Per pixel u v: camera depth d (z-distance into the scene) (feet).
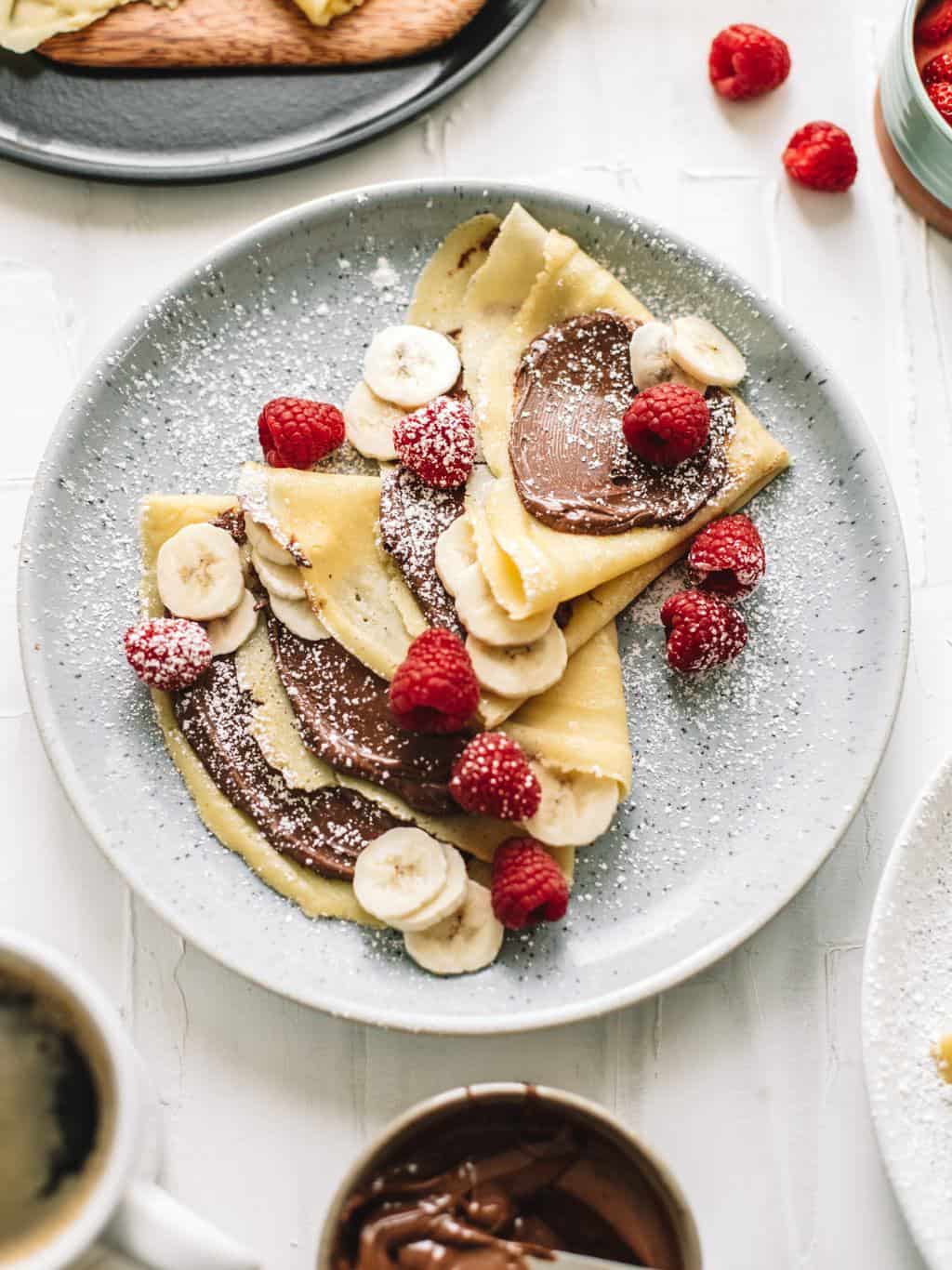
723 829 2.11
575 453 2.16
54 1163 1.88
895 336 2.31
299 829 2.08
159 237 2.31
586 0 2.40
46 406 2.26
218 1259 1.85
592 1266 1.90
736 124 2.37
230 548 2.13
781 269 2.33
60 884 2.12
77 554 2.15
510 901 2.01
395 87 2.32
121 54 2.30
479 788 2.01
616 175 2.35
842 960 2.11
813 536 2.18
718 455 2.16
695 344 2.18
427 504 2.15
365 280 2.25
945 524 2.26
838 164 2.31
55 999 1.89
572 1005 1.99
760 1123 2.07
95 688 2.12
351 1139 2.06
